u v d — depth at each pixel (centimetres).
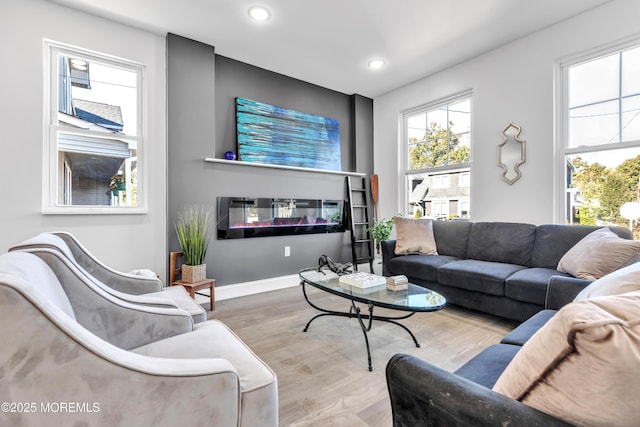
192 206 322
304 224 413
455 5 267
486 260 315
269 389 98
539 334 66
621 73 269
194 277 290
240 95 371
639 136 260
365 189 484
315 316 267
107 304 133
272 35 312
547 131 304
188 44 318
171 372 80
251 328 254
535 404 64
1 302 63
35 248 124
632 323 53
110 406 72
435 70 395
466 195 381
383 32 307
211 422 84
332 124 453
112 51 285
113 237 285
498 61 339
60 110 267
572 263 230
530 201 316
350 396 164
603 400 54
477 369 109
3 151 239
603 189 279
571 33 287
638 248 195
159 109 308
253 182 368
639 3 252
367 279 227
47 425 67
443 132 407
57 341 67
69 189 270
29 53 249
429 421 74
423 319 274
